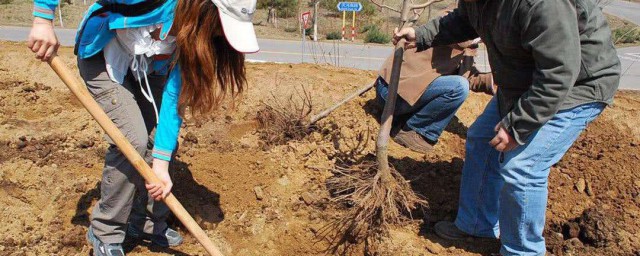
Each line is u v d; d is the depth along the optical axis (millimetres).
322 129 4770
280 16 28812
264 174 4172
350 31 25594
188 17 2463
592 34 2758
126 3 2619
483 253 3523
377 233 3643
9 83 5598
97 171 4102
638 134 4992
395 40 3664
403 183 3717
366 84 5516
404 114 4680
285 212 3893
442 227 3672
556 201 4004
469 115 5184
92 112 2705
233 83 2811
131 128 2863
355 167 3842
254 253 3633
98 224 3084
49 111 5211
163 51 2727
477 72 5277
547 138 2895
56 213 3668
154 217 3361
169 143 2812
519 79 2902
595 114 2938
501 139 2840
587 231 3645
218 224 3750
